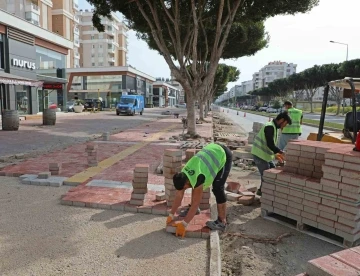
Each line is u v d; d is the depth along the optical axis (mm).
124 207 4855
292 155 4562
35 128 18016
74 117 30203
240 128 23984
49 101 34094
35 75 29516
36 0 47344
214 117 37469
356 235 3742
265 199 4742
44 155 9406
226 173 4254
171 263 3332
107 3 14641
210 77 13742
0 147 10945
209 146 4238
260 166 5449
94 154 7895
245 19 15359
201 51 20281
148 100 77375
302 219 4246
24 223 4293
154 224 4348
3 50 25281
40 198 5406
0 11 23922
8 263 3250
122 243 3748
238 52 21469
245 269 3439
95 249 3584
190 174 3830
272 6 13836
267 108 67812
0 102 24594
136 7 15211
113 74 57625
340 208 3814
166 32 17875
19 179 6699
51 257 3387
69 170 7359
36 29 29188
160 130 18078
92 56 88875
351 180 3682
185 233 3990
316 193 4051
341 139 6953
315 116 43500
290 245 3980
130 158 9062
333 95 44969
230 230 4375
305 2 13469
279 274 3367
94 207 4980
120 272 3133
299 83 58094
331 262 2436
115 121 25672
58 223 4309
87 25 88125
